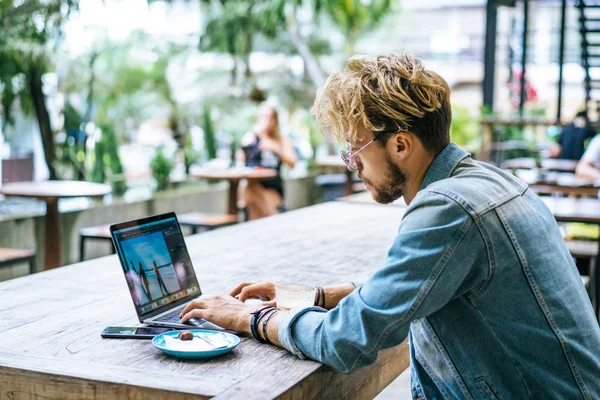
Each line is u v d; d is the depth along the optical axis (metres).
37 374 1.42
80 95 7.84
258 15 9.87
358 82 1.51
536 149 10.58
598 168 6.10
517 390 1.47
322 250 2.72
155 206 6.97
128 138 10.23
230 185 6.72
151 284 1.81
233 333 1.67
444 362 1.54
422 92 1.49
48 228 5.05
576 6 10.01
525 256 1.44
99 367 1.44
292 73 12.08
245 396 1.30
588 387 1.47
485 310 1.46
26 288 2.06
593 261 4.25
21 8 6.52
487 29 10.52
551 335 1.45
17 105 7.11
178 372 1.42
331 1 10.52
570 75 17.67
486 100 10.64
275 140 7.14
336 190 9.61
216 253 2.62
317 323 1.51
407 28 15.66
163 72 10.36
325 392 1.52
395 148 1.52
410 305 1.39
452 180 1.48
